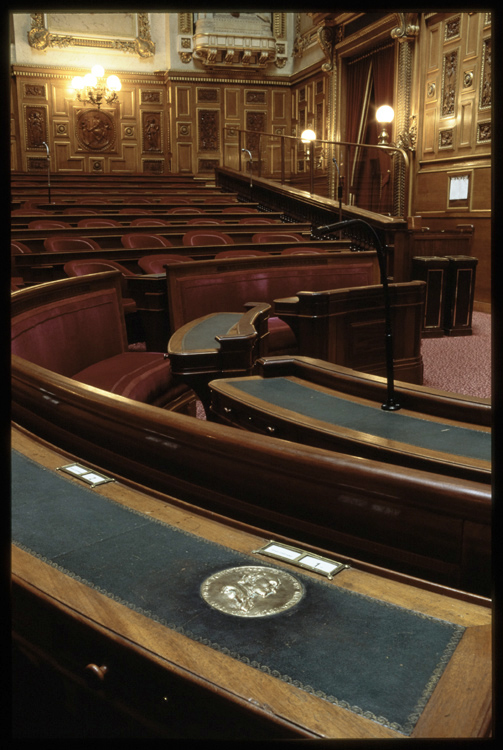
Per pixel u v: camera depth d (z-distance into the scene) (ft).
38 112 52.44
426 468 7.11
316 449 5.70
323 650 3.51
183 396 15.78
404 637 3.61
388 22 39.24
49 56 51.98
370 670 3.34
